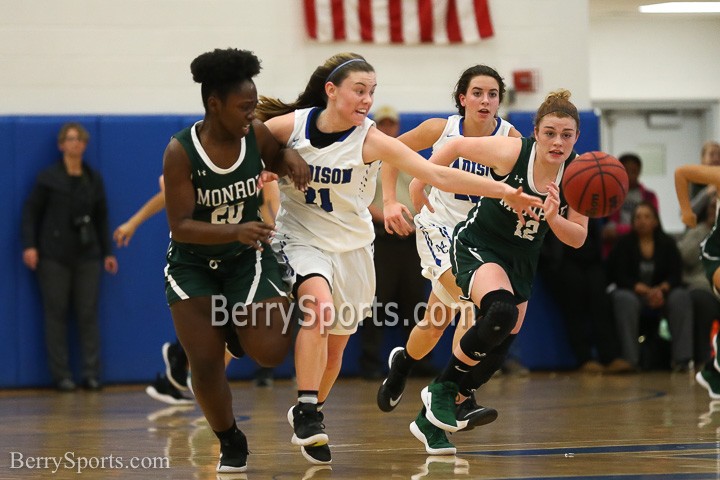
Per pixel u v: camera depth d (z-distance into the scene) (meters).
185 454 12.08
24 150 23.78
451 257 12.27
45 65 24.75
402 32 26.22
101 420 16.56
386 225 12.90
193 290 10.18
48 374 23.69
